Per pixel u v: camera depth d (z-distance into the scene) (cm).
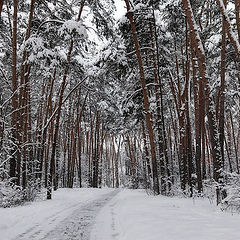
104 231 636
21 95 1439
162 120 1728
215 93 1716
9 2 1532
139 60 1580
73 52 1723
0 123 1308
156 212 804
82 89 3191
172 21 1647
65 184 4309
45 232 628
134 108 1895
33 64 1386
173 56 2030
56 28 1547
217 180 939
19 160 1401
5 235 584
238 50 878
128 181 4600
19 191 1216
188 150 1579
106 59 1650
